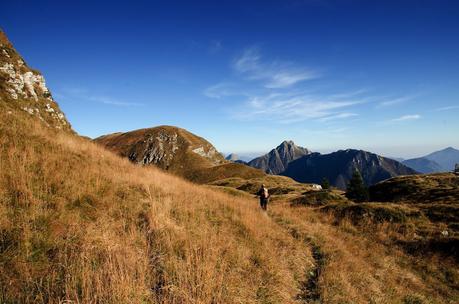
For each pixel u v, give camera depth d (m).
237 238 10.00
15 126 11.82
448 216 20.05
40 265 5.41
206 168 152.62
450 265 13.98
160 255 7.04
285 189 53.44
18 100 20.78
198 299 5.56
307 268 9.88
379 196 40.28
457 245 15.23
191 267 6.65
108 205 8.80
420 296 10.26
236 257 8.27
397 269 12.81
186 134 195.12
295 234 13.75
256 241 10.27
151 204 9.80
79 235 6.58
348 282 9.27
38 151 10.66
